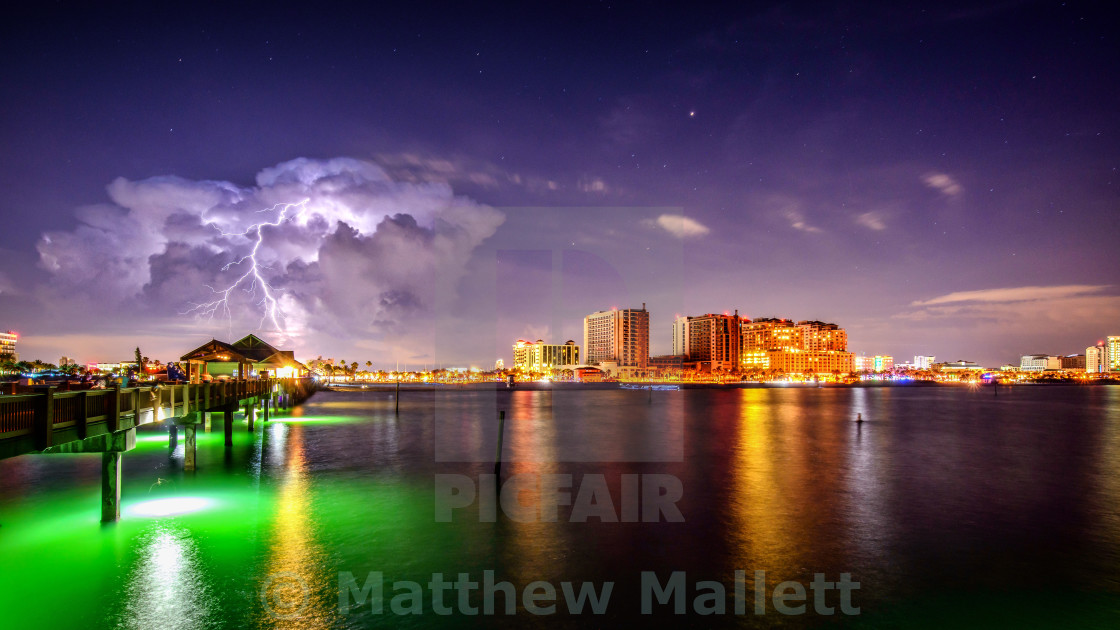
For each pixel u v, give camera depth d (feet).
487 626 41.14
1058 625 42.24
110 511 63.77
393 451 120.06
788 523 66.80
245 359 178.19
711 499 78.18
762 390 627.46
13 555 53.67
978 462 112.98
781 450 128.16
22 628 39.93
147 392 66.85
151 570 50.24
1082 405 343.05
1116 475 99.50
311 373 524.11
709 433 163.73
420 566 52.49
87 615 41.98
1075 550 57.98
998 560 55.01
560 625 41.57
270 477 90.33
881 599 46.32
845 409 290.76
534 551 56.65
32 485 81.20
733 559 54.95
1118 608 44.88
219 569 50.85
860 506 75.05
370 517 67.56
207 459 106.32
